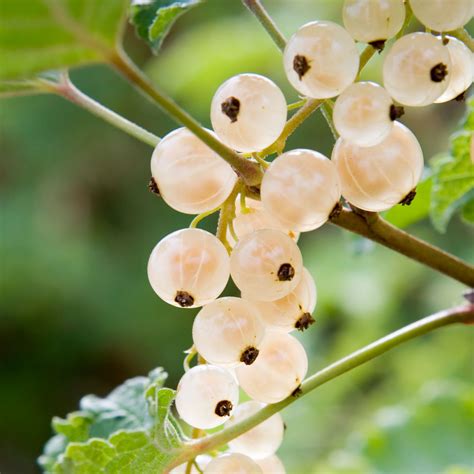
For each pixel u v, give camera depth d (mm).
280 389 277
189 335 1201
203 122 853
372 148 272
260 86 268
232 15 1155
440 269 288
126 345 1253
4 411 1301
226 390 275
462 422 406
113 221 1290
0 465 1272
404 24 278
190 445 279
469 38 283
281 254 269
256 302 275
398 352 703
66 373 1312
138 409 307
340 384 683
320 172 267
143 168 1301
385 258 735
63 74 283
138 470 281
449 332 698
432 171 328
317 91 269
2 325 1248
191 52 746
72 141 1271
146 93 260
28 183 1259
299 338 707
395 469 407
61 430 306
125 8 252
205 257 271
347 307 709
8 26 249
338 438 646
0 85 278
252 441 284
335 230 870
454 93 283
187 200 271
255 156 272
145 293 1214
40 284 1198
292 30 706
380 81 661
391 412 426
